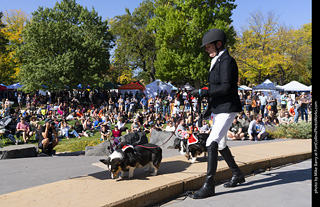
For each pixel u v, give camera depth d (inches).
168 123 553.6
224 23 1248.2
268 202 138.4
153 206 139.9
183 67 1277.1
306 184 169.5
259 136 397.4
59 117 770.8
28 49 1238.3
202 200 144.8
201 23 1245.7
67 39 1238.3
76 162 240.8
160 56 1347.2
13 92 1347.2
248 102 816.9
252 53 1688.0
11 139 480.1
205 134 213.5
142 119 663.8
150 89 1387.8
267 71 1706.4
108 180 163.2
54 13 1299.2
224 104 147.6
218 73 148.6
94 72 1266.0
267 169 216.7
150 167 176.4
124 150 161.6
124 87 1321.4
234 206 134.0
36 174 196.1
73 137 559.8
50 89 1189.1
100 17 1422.2
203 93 151.9
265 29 1696.6
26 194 138.7
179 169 188.5
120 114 741.3
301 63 1803.6
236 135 408.5
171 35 1289.4
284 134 425.7
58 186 151.9
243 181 167.3
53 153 343.3
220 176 180.9
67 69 1158.3
